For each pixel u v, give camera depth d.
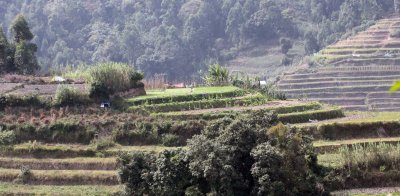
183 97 85.44
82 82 91.62
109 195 63.62
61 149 72.44
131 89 87.94
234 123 61.38
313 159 63.62
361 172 64.00
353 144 70.81
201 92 89.50
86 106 80.94
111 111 79.75
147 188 59.81
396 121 75.31
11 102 80.25
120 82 86.75
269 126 62.94
